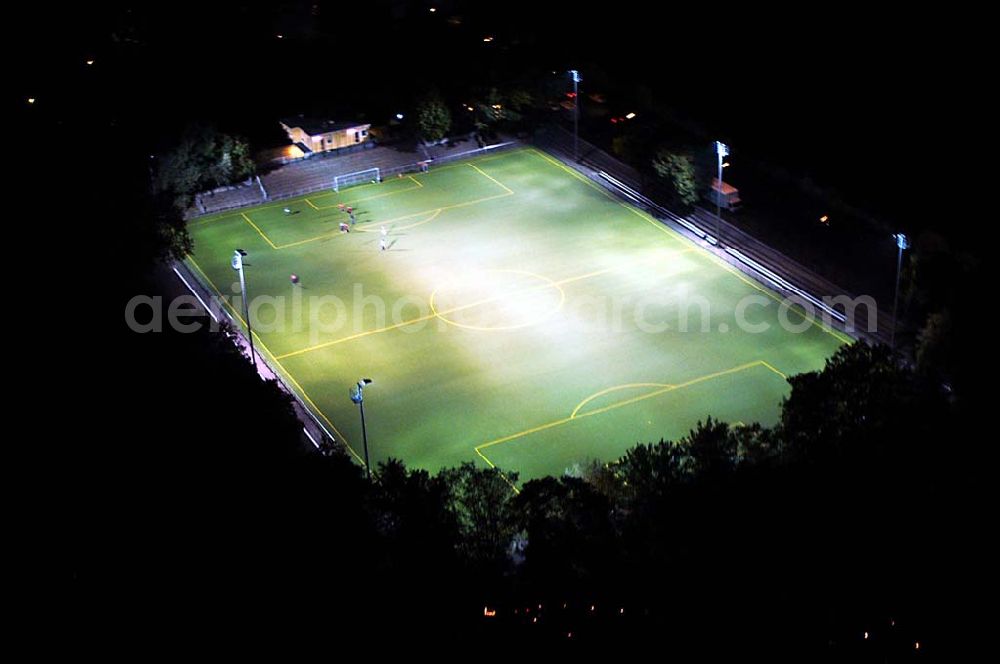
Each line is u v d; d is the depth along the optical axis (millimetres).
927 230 126188
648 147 138625
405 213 137375
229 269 124562
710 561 65812
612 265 123062
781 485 70688
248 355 106438
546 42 174000
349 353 107938
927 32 160625
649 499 71250
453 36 170375
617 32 178125
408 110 152625
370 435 96125
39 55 160500
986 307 93250
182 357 95312
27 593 67500
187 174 136875
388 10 176500
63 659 62375
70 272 111438
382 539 68625
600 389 101250
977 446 76688
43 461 81250
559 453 92938
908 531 68375
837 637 62562
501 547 70188
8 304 106062
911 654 61969
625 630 63000
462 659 61625
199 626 63062
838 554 66688
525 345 108438
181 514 72000
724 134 152375
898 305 112625
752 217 131750
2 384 92750
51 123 143000
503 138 156250
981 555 67000
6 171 126750
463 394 101188
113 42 164500
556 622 63594
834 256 122688
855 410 80125
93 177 126312
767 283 118125
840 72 160375
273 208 139500
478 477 73875
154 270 121250
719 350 106688
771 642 62188
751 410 97438
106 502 75312
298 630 62188
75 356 97500
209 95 158125
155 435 82375
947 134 144375
